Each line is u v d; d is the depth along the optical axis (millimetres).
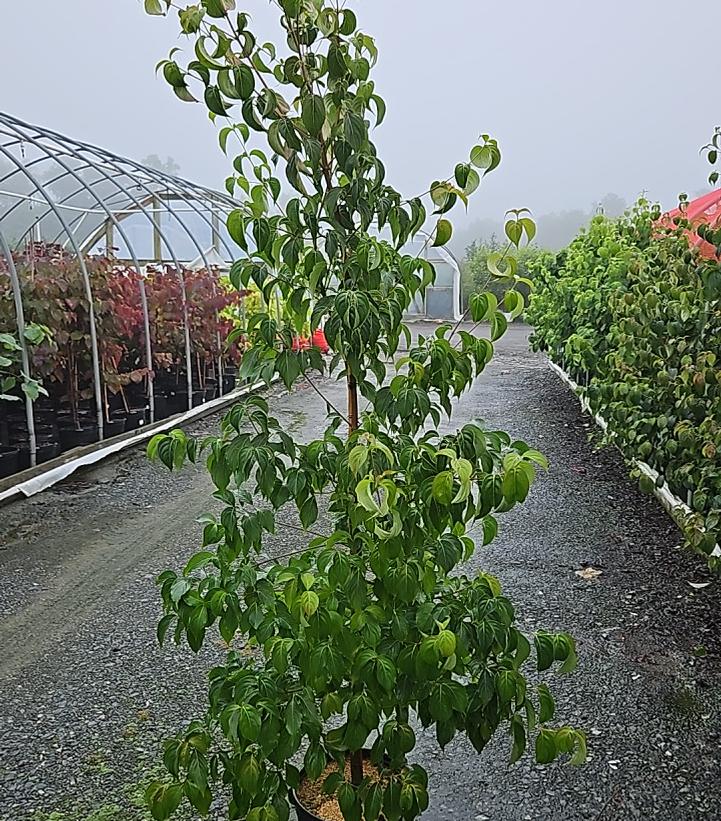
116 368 7168
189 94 1708
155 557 4508
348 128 1620
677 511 4254
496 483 1594
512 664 1715
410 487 1619
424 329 16484
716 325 3848
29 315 6035
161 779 2535
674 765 2600
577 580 4102
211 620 1675
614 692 3037
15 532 4922
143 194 12977
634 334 4707
